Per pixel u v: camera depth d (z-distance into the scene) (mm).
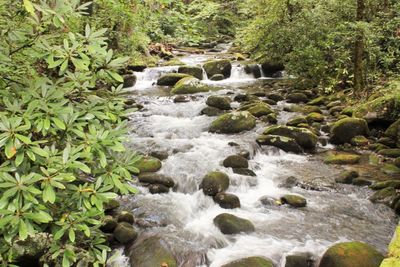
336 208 4328
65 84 2266
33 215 1819
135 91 10031
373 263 3021
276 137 6074
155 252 3400
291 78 10922
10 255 2121
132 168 2379
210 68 11805
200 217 4168
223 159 5473
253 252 3492
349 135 6223
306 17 9172
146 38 8969
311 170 5328
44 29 2332
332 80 8539
